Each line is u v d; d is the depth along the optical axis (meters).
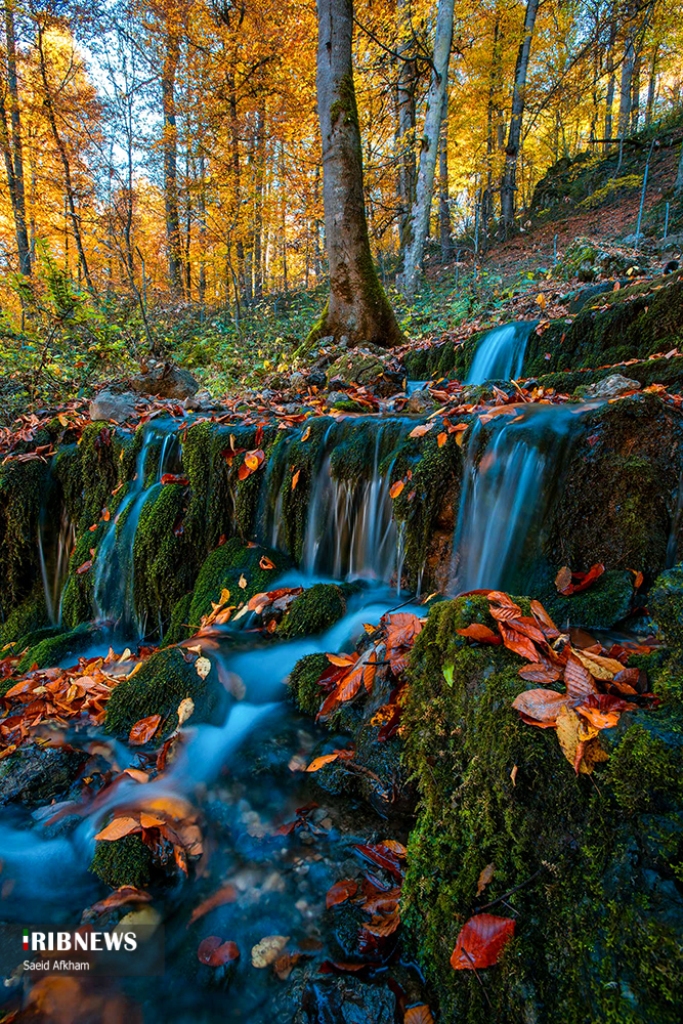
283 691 2.30
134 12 10.05
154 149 10.11
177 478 3.71
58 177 10.84
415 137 11.33
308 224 14.15
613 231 12.40
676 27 11.56
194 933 1.40
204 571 3.29
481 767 1.19
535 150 22.70
